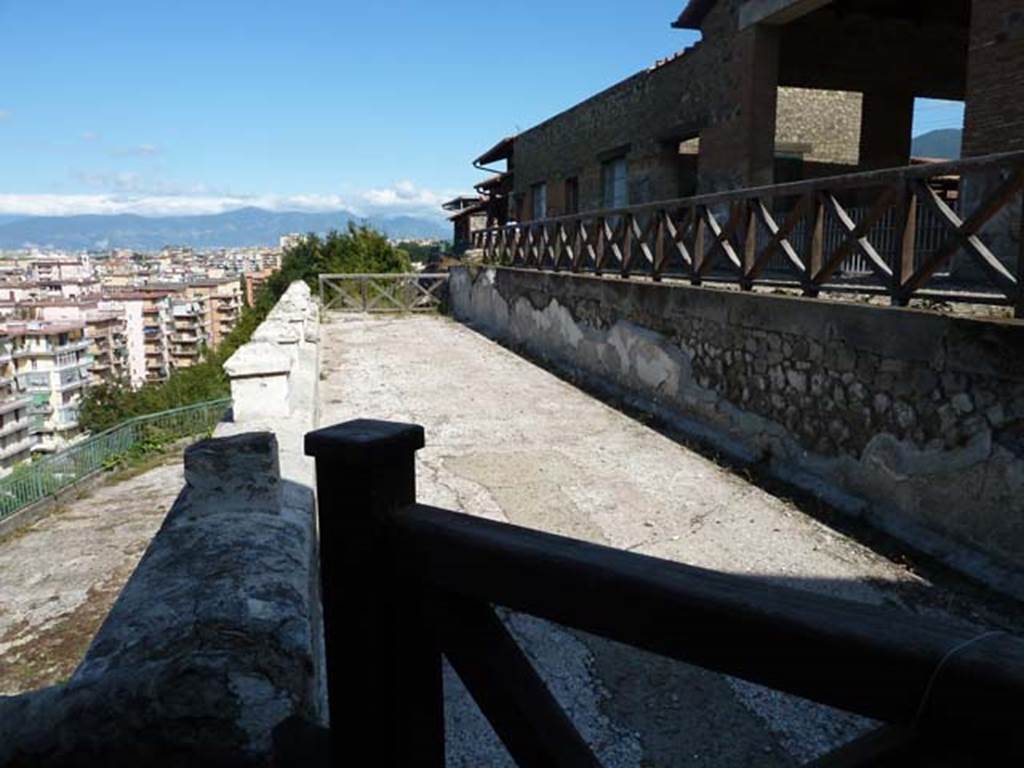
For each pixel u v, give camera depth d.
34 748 1.38
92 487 9.58
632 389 6.96
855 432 4.21
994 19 6.17
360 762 1.16
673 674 2.74
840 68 11.70
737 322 5.29
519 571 0.95
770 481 4.76
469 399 7.23
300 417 4.09
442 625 1.07
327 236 27.14
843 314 4.26
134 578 1.81
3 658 4.90
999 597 3.22
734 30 9.91
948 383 3.59
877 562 3.61
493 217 22.83
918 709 0.66
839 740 2.39
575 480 4.84
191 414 11.57
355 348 10.60
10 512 8.38
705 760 2.30
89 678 1.44
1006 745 0.61
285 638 1.53
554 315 8.99
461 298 14.35
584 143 14.97
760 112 9.70
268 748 1.33
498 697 1.07
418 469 5.05
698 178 10.99
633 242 7.29
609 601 0.86
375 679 1.12
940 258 3.73
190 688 1.39
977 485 3.45
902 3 10.88
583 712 2.53
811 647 0.72
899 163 12.52
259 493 2.23
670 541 3.87
